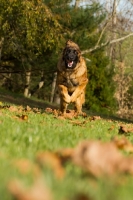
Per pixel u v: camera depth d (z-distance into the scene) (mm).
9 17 24219
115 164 3320
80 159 3256
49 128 7012
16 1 23125
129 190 2963
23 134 5488
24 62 31406
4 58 32469
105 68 36062
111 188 2879
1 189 2469
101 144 3539
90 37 31891
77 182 2938
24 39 25891
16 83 42344
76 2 35062
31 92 40469
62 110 13812
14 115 10172
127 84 43188
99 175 3123
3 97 29891
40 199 2279
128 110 40438
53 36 25062
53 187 2693
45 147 4742
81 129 7980
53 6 29312
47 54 30344
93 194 2631
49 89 43406
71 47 13445
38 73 37531
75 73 13594
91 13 30469
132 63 50656
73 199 2420
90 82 35188
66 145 5066
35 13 23703
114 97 40188
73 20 29969
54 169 3238
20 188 2383
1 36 26719
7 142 4676
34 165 3270
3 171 3070
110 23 43250
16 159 3715
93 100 35250
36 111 13297
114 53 50062
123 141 5512
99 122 12008
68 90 13906
